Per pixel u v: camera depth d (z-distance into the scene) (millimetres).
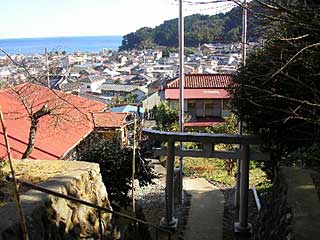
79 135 10148
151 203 9109
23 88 10102
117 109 16938
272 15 3467
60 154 8766
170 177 7367
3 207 3119
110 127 11156
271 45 4602
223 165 12648
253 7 3361
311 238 3172
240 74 6270
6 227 2705
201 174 11797
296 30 4094
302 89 5023
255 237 6066
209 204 8938
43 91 10164
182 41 8102
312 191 4109
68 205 3812
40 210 3227
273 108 5273
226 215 8234
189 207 8727
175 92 19266
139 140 7188
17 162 5027
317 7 3445
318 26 3344
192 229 7508
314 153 5426
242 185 7027
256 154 6863
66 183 3891
